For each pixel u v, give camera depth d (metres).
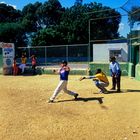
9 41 67.75
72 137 10.11
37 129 10.87
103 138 10.01
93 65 27.88
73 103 14.83
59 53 34.91
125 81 22.78
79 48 36.59
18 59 36.91
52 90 19.00
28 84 22.31
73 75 28.64
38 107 14.06
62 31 72.38
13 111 13.28
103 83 17.27
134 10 24.28
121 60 38.59
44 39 67.38
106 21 63.50
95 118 12.17
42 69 30.95
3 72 30.45
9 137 10.10
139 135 10.25
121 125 11.28
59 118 12.17
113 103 14.65
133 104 14.32
